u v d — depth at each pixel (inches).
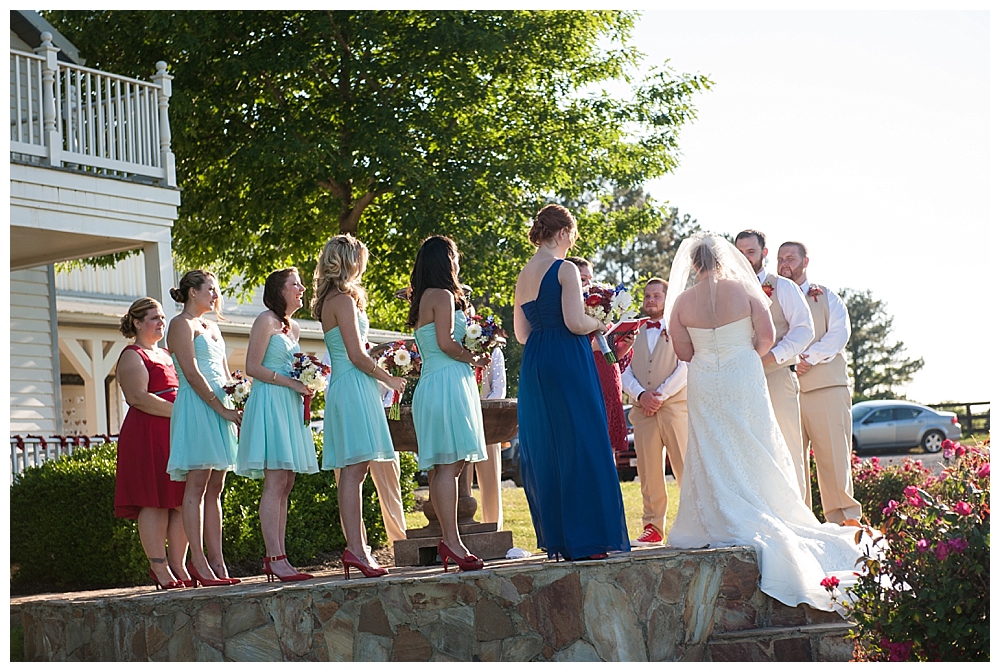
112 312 687.1
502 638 200.1
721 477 235.3
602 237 776.9
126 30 602.2
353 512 218.7
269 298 233.9
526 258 642.2
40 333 534.0
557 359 215.5
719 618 215.6
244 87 627.2
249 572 329.1
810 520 237.9
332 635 197.8
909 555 181.6
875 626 182.4
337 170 606.9
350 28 617.3
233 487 328.8
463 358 218.2
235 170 603.8
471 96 622.8
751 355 239.1
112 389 744.3
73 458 347.6
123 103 478.0
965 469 199.8
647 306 292.2
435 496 217.0
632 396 286.8
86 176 417.4
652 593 209.9
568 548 210.7
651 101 737.0
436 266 221.9
